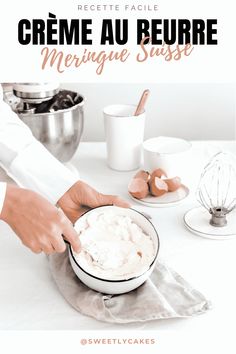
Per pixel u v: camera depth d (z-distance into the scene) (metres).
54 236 0.78
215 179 1.17
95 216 0.88
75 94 1.26
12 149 1.02
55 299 0.80
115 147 1.22
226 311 0.76
